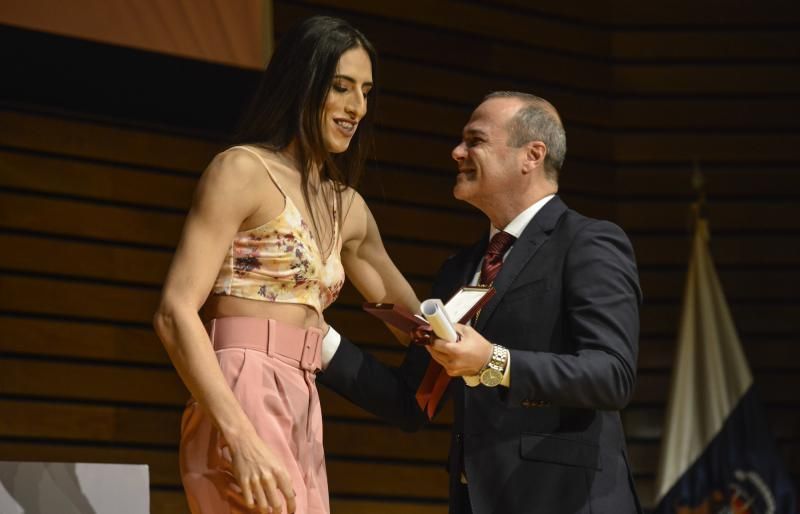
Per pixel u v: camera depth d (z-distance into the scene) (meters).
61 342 11.52
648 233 15.09
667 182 15.22
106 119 12.00
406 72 14.09
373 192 13.66
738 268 15.09
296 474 5.18
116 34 9.89
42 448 11.28
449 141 14.22
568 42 15.22
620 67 15.46
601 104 15.28
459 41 14.48
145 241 12.07
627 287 6.40
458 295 6.18
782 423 14.68
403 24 14.18
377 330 13.30
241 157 5.35
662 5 15.62
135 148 12.15
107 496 5.12
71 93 11.36
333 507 12.79
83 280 11.73
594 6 15.49
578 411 6.40
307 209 5.52
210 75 10.94
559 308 6.43
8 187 11.52
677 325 14.80
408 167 13.92
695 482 13.27
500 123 6.94
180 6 10.20
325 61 5.57
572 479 6.27
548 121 6.99
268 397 5.22
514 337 6.44
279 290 5.38
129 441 11.71
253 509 5.02
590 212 14.89
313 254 5.46
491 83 14.60
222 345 5.29
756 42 15.63
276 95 5.61
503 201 6.95
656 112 15.38
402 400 6.90
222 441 5.11
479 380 5.98
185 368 5.00
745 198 15.27
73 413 11.48
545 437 6.30
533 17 15.04
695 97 15.48
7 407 11.19
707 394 13.49
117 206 12.00
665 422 13.55
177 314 5.05
